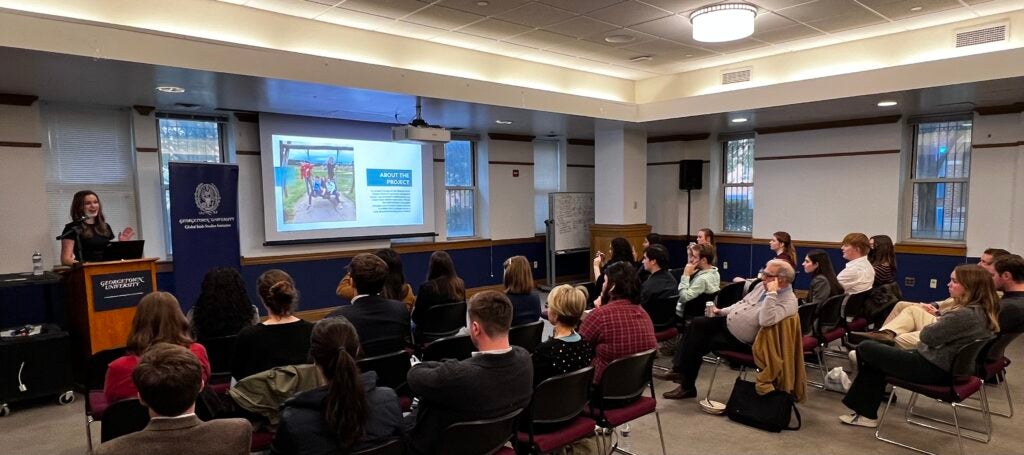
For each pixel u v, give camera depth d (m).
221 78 4.37
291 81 4.55
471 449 2.01
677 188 9.39
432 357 2.98
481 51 6.10
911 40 5.42
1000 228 6.37
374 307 2.85
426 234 7.91
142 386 1.41
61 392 4.10
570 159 9.83
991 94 5.45
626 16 4.86
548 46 5.90
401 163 7.60
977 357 3.19
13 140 4.75
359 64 4.91
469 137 8.65
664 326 4.44
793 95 5.99
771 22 5.11
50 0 3.72
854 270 4.49
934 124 7.03
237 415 2.31
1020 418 3.61
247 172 6.41
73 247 4.20
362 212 7.24
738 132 8.79
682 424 3.59
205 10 4.38
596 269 5.29
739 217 9.02
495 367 2.00
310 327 2.63
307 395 1.69
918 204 7.23
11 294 4.75
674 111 7.07
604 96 7.39
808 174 7.87
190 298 5.54
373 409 1.75
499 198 8.89
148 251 5.77
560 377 2.29
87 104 5.38
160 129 5.91
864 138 7.32
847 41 5.78
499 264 8.94
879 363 3.24
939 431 3.43
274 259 6.61
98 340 4.09
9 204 4.74
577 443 2.60
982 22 4.98
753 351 3.50
